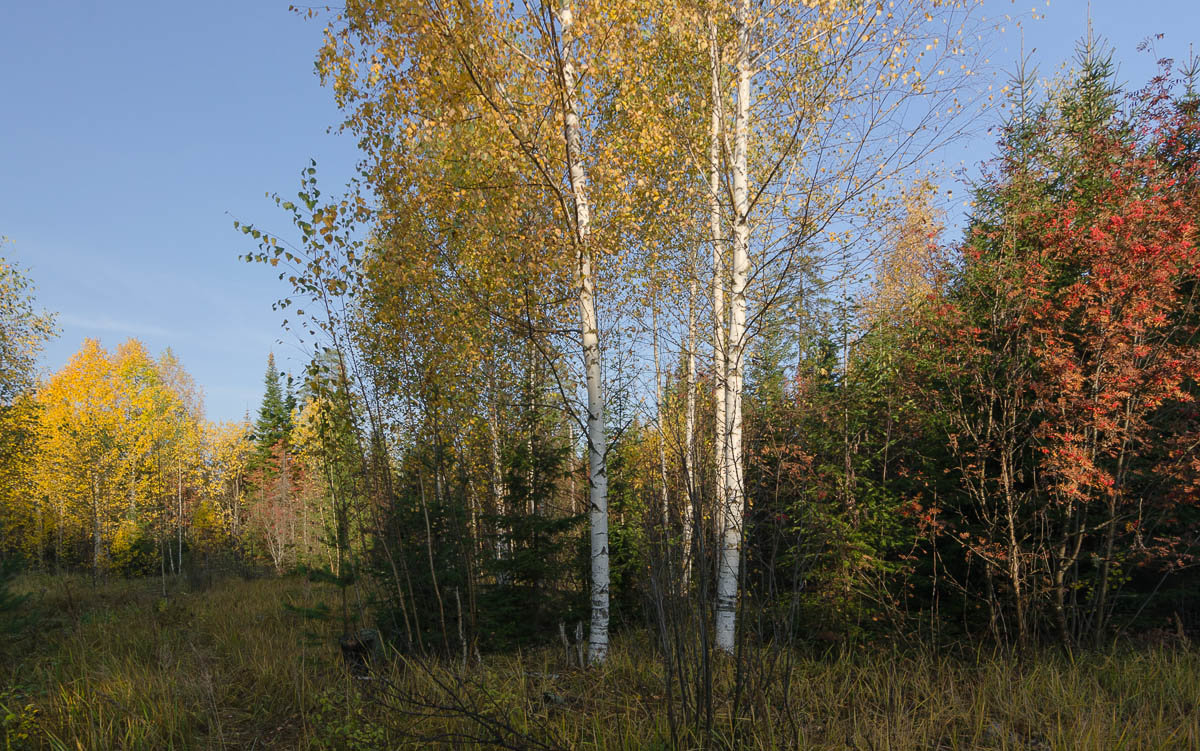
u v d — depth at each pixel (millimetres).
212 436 28219
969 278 7797
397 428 7922
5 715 5234
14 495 19219
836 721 4660
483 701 4992
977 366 7328
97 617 11219
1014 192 7625
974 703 5039
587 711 5094
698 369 7582
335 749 4668
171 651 7844
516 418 8969
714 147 7203
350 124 6566
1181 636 6691
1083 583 6730
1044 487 7105
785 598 4848
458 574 7520
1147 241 6348
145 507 22922
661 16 6688
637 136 6828
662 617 4074
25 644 8547
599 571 6422
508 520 8141
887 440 8203
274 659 7133
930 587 7992
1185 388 7223
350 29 6293
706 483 4789
